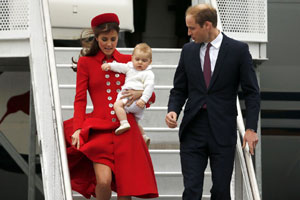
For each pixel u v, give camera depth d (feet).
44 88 56.49
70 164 52.47
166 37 109.29
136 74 52.75
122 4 82.69
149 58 52.70
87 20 81.97
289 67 90.17
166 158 66.49
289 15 90.53
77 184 52.85
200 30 50.78
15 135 87.10
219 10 79.41
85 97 52.60
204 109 51.72
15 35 75.00
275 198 91.30
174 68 74.84
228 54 51.47
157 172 65.41
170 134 69.72
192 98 52.16
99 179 49.85
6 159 88.02
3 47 75.92
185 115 52.47
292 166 90.89
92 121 51.83
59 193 49.55
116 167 50.93
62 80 74.23
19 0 75.36
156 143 69.67
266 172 90.63
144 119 70.90
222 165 51.08
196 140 51.90
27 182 88.58
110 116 52.16
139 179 50.78
